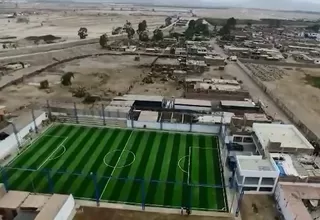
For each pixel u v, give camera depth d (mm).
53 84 101938
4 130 62906
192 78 109000
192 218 43844
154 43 179375
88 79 108188
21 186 50188
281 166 50125
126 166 56125
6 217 42125
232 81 103750
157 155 59969
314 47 191750
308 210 44188
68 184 50906
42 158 58000
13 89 96188
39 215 38969
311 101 93812
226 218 43969
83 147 62188
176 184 51438
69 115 75312
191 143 64812
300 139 57250
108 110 74438
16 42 174125
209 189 50438
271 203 47188
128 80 108250
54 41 180500
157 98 83125
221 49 174625
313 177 47406
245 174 47375
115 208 45656
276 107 86500
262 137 57750
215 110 79250
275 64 143500
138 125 70812
